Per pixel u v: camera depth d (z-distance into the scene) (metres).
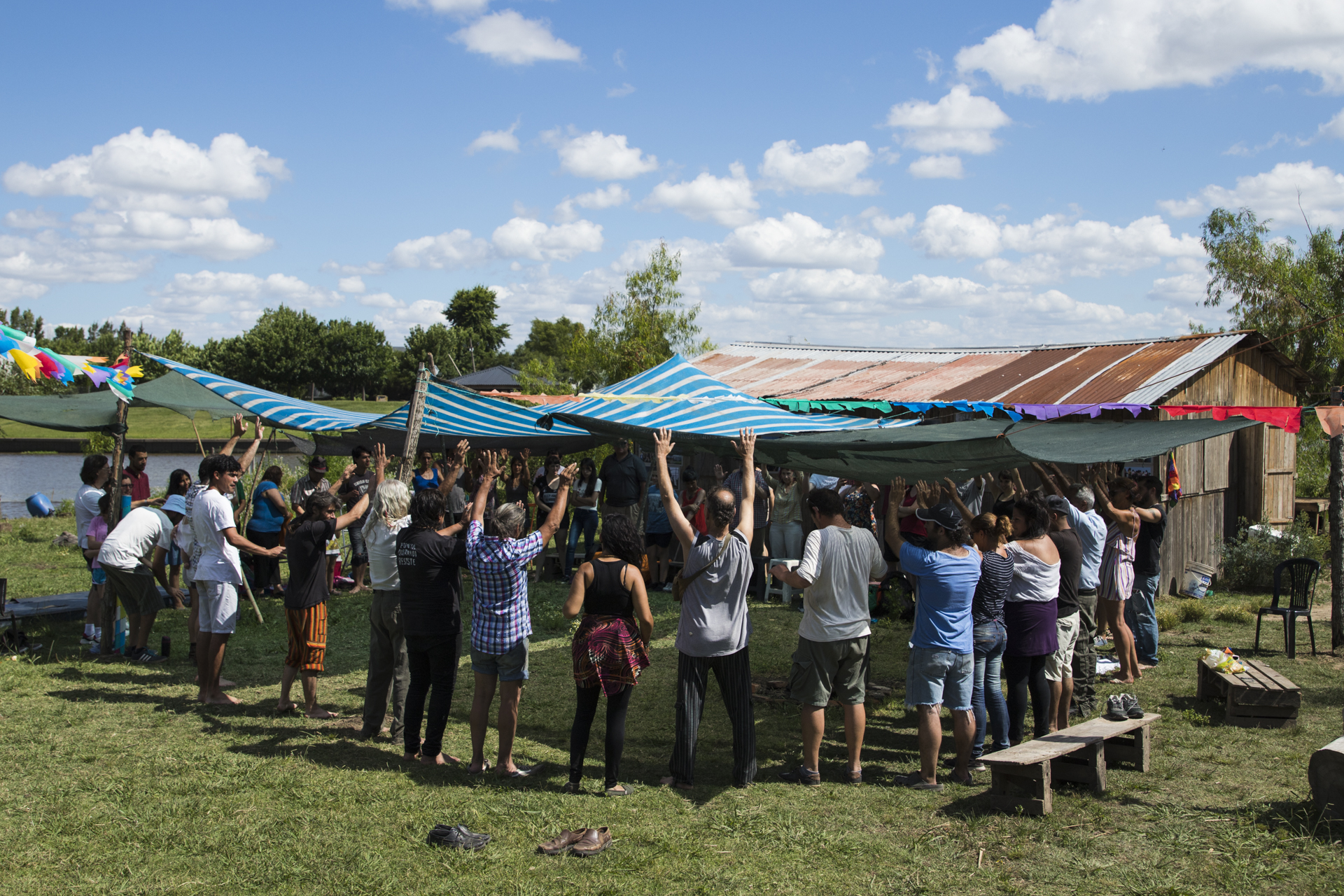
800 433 6.80
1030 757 4.93
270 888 4.00
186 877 4.07
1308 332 22.25
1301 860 4.33
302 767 5.46
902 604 10.71
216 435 37.53
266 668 7.98
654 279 23.75
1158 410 10.98
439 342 86.06
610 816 4.89
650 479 12.60
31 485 28.61
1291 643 8.77
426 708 7.01
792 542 11.52
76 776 5.22
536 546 5.38
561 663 8.52
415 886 4.05
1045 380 12.68
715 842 4.59
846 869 4.32
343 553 13.05
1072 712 6.77
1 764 5.39
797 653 5.60
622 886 4.09
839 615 5.41
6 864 4.12
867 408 12.67
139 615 8.09
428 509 5.54
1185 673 8.10
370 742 6.02
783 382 15.86
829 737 6.54
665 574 12.22
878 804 5.15
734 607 5.38
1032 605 5.85
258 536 10.94
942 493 7.21
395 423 8.59
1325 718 6.79
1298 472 21.08
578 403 7.82
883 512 9.52
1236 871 4.23
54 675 7.47
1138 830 4.73
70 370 7.31
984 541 5.75
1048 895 4.05
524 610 5.46
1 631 8.40
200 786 5.11
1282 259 22.75
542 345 89.00
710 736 6.50
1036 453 5.57
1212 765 5.75
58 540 15.67
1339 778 4.71
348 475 11.66
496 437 10.10
